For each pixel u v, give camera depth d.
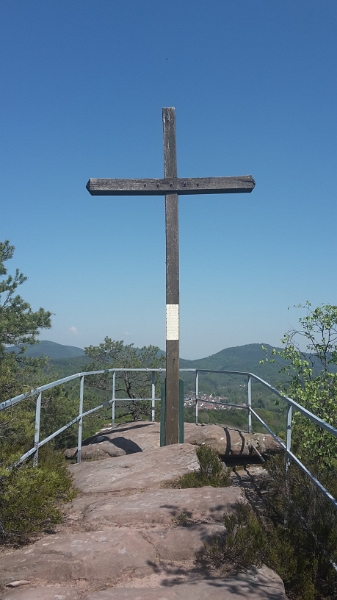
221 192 7.92
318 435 7.09
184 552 3.91
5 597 3.26
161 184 7.80
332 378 7.48
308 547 4.16
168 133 7.90
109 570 3.61
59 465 5.91
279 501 4.98
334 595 3.75
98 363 18.30
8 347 12.52
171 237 7.82
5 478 4.21
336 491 4.93
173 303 7.80
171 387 7.75
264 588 3.42
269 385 6.18
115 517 4.55
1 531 4.12
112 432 9.46
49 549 3.86
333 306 8.03
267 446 7.85
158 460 6.54
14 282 13.19
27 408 5.60
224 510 4.66
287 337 8.16
